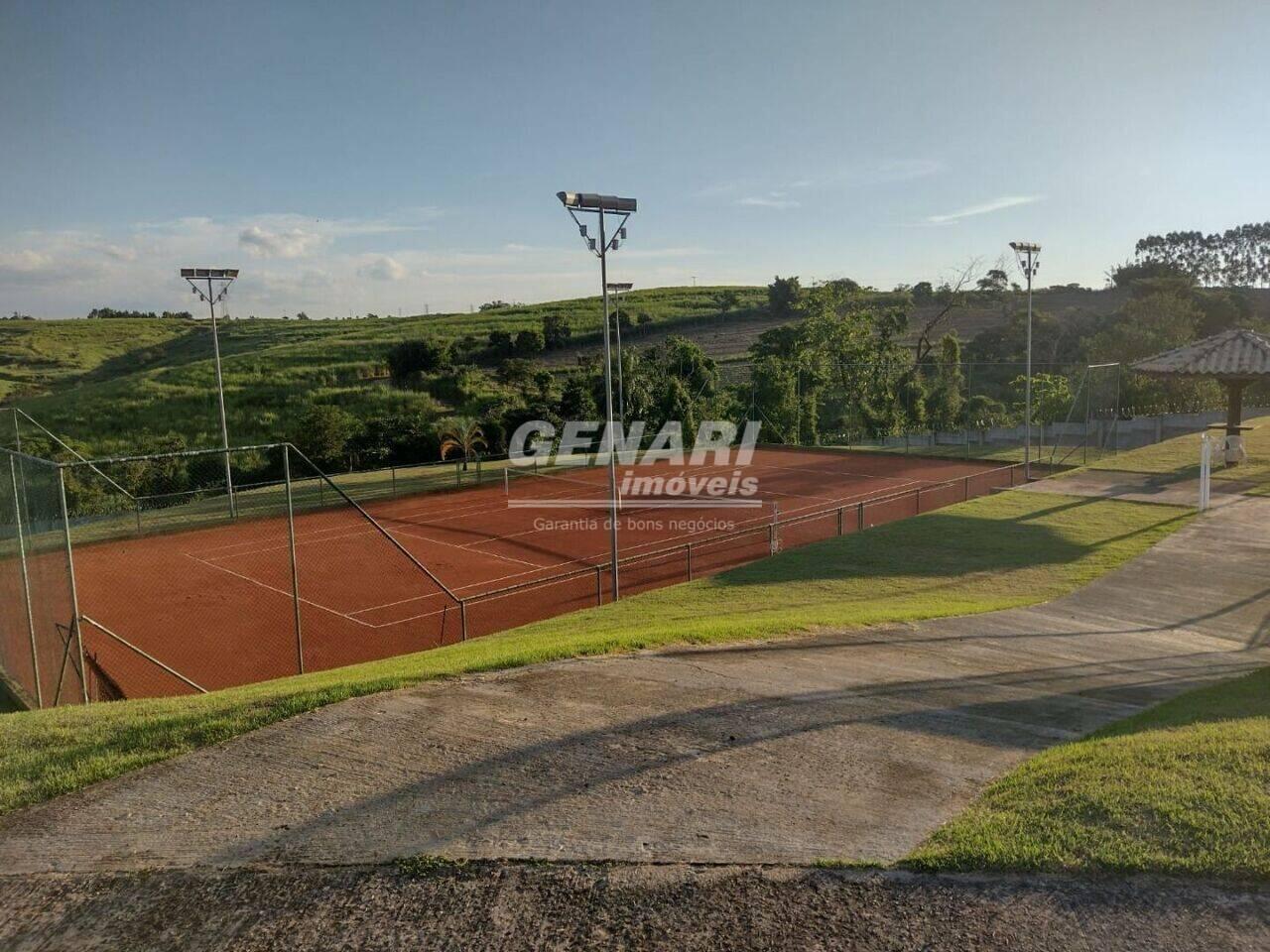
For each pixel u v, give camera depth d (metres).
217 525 26.53
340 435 39.50
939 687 7.70
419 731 6.00
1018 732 6.34
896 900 3.79
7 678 12.52
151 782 5.20
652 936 3.60
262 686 8.16
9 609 12.82
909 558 16.80
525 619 16.53
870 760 5.59
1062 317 73.88
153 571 20.62
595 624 12.61
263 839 4.47
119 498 30.19
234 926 3.76
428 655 10.27
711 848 4.30
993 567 15.78
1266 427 33.34
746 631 9.98
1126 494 22.17
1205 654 9.74
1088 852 4.03
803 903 3.79
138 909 3.90
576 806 4.79
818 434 46.38
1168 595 13.09
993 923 3.60
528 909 3.81
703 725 6.20
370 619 16.64
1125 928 3.51
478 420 43.56
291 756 5.57
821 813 4.71
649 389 43.81
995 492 24.09
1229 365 24.03
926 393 44.53
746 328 83.56
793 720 6.40
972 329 78.00
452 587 19.09
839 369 48.28
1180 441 31.31
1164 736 5.55
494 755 5.55
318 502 30.31
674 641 9.30
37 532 11.34
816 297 54.16
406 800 4.88
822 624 10.67
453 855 4.26
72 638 9.60
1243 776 4.68
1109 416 32.44
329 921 3.77
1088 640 10.44
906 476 33.59
